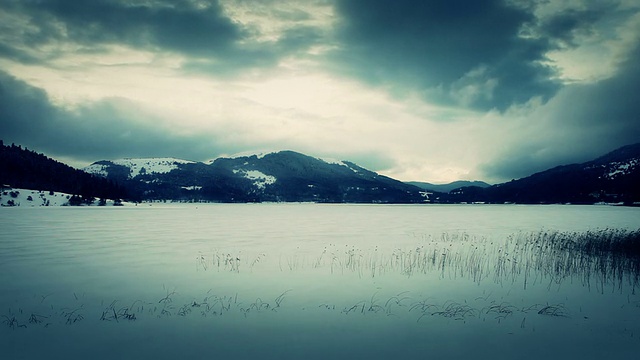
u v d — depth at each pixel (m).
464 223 59.31
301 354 8.54
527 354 8.58
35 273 18.38
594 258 21.53
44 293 14.45
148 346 9.05
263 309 12.19
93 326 10.54
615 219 71.94
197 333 9.95
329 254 24.34
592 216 85.56
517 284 15.79
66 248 27.62
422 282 16.20
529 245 28.69
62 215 77.50
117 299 13.52
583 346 9.04
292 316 11.42
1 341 9.44
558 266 18.64
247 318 11.22
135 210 115.44
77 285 15.77
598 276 17.30
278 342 9.29
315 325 10.59
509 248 27.08
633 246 23.00
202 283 16.08
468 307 12.41
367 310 12.08
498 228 48.47
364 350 8.79
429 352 8.67
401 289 14.95
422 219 72.19
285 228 47.56
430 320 11.05
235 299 13.40
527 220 68.88
